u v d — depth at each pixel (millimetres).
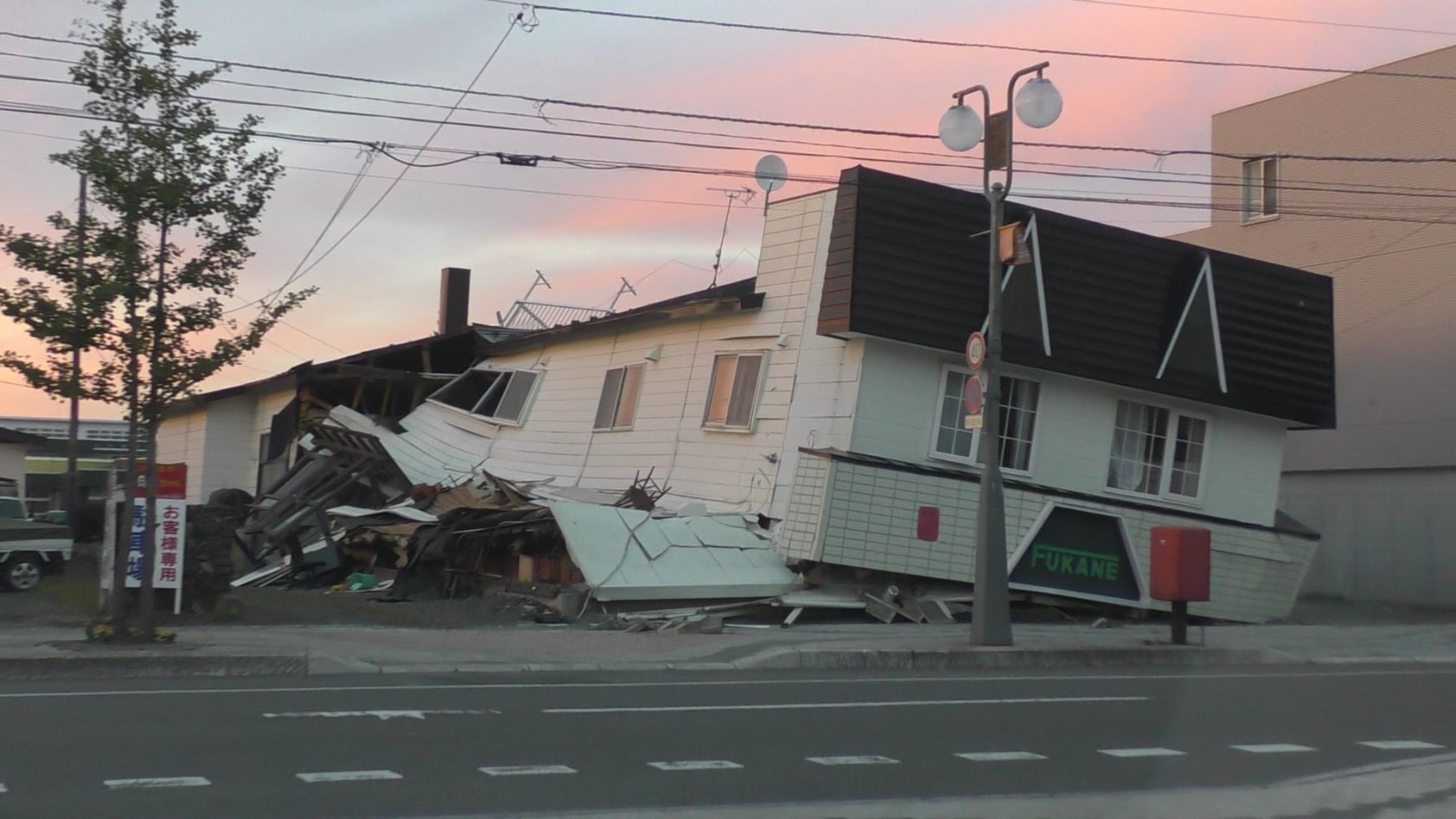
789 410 20297
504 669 13344
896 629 17703
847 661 14719
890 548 18562
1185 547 16484
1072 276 20094
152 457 14141
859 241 18656
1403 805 7691
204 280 13680
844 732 9789
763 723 10094
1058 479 20406
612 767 8258
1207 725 10539
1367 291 31422
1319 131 32719
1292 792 8016
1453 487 26359
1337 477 28766
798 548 18500
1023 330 19594
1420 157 30484
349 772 7875
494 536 20016
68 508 29344
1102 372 20172
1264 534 21312
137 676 12391
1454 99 29844
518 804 7191
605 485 23812
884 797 7621
